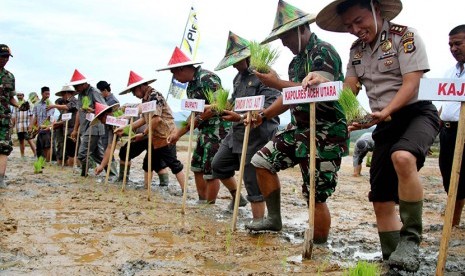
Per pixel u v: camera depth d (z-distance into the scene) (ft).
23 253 13.47
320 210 15.10
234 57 17.76
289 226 18.63
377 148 12.69
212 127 22.27
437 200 26.84
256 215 17.87
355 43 13.23
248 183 17.87
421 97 10.52
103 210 20.62
